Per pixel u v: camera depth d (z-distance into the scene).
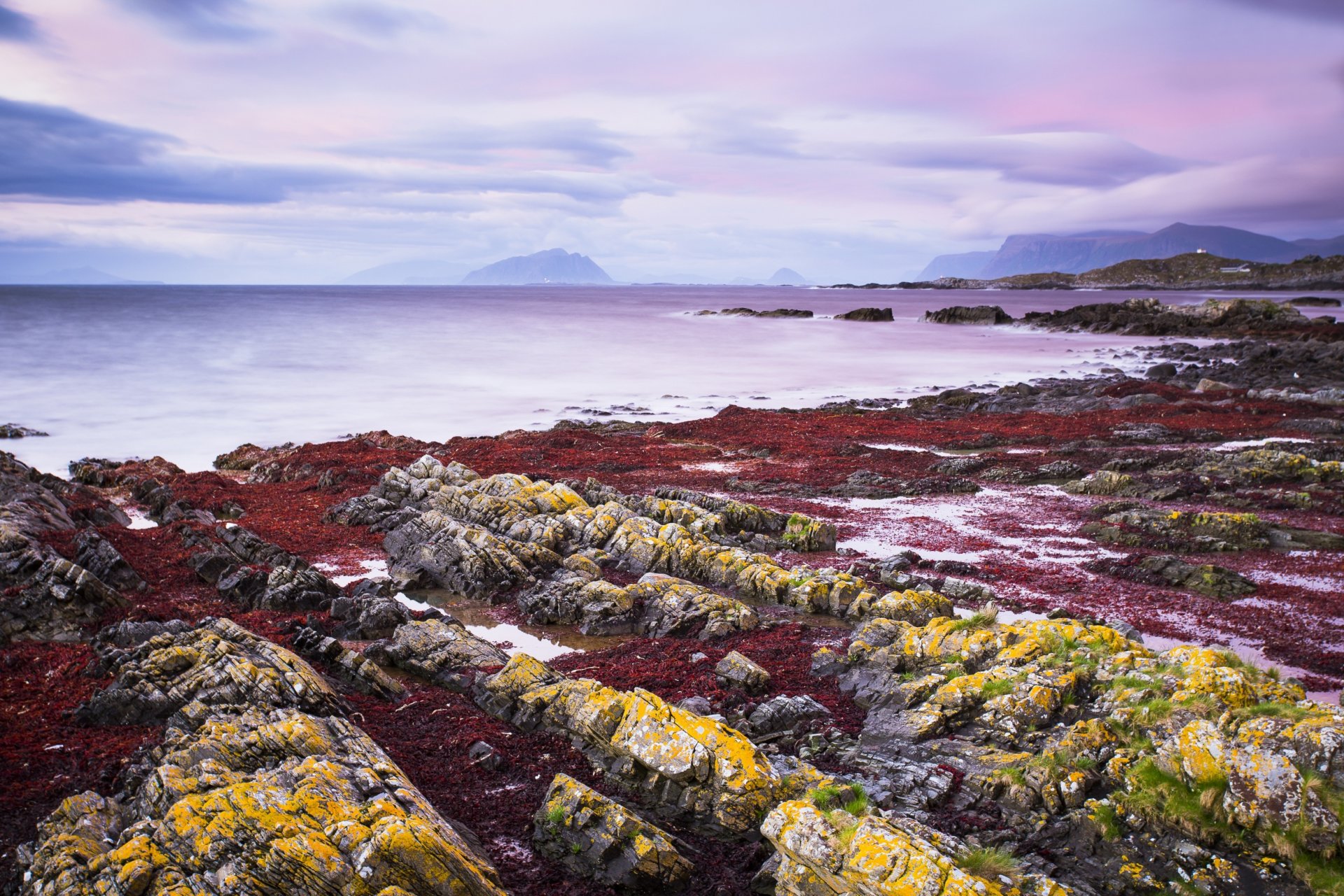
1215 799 10.33
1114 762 11.41
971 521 28.91
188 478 34.81
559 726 13.97
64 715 14.51
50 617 18.58
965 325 136.88
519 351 88.00
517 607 21.36
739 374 74.88
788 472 36.59
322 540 27.00
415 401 57.78
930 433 45.56
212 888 8.58
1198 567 22.16
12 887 9.68
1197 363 77.50
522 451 40.56
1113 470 34.78
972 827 11.02
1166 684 12.71
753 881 10.27
